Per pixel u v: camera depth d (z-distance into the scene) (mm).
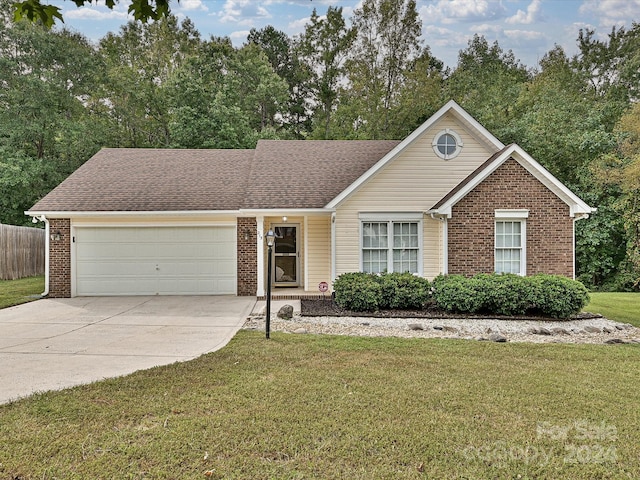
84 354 7086
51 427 4301
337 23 34250
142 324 9625
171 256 14242
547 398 5188
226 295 14289
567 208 11984
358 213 12797
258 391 5297
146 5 4129
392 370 6199
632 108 23406
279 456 3787
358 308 11023
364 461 3725
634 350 7602
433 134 12953
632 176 20203
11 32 25281
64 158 27125
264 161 15617
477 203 11828
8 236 18484
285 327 9328
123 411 4684
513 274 11195
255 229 14320
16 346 7633
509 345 7848
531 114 25641
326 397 5125
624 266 23531
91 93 30328
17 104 25422
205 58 30188
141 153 17203
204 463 3654
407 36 31906
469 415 4676
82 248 14023
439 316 10398
